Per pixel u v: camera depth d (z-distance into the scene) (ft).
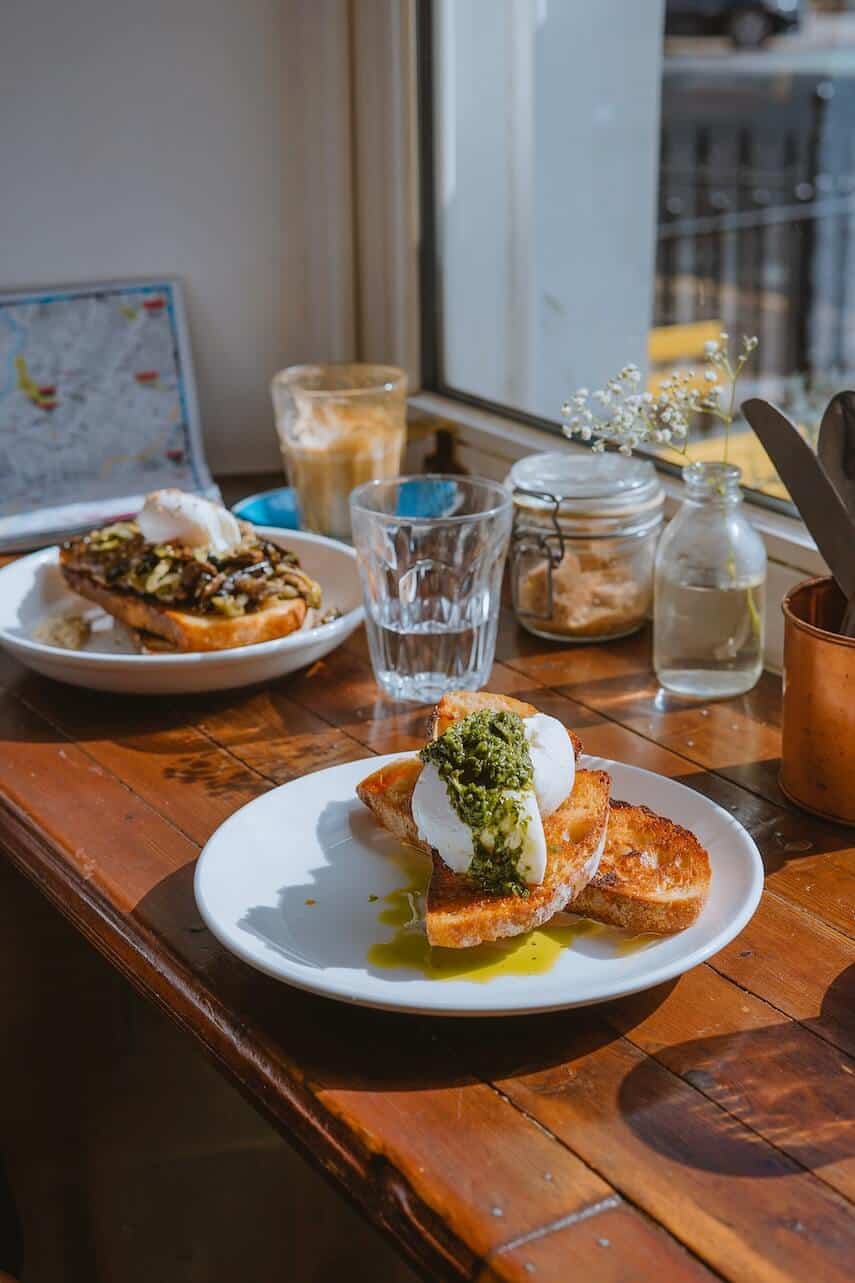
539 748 2.33
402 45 4.58
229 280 4.94
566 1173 1.84
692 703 3.28
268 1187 4.40
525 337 5.25
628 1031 2.12
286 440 4.27
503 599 4.03
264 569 3.48
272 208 4.89
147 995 2.41
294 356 5.09
